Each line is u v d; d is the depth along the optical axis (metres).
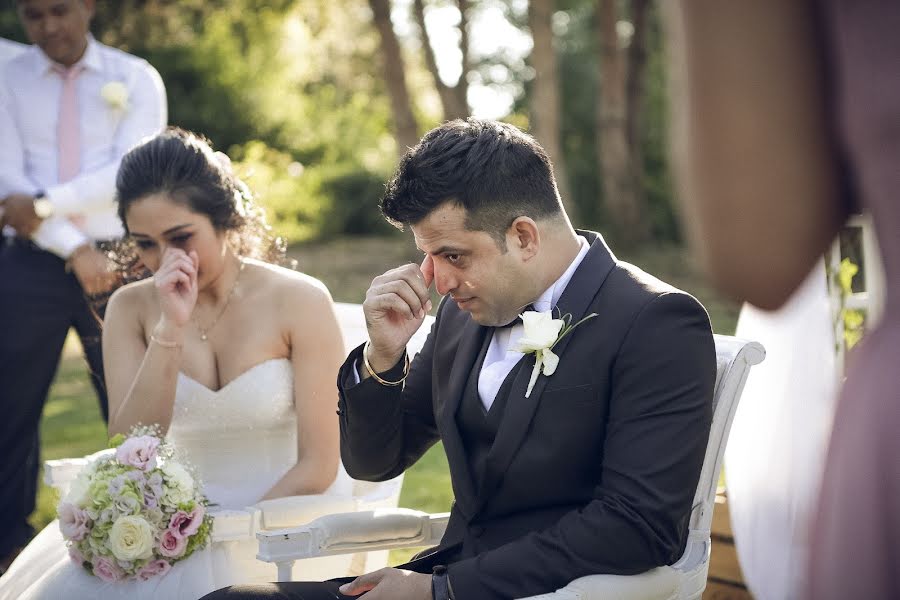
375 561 2.99
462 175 2.01
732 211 0.81
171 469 2.47
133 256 3.32
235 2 19.83
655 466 1.89
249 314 2.98
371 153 23.50
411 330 2.27
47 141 4.38
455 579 1.93
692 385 1.93
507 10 19.86
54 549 2.71
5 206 4.12
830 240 0.84
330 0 20.67
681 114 0.82
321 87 22.67
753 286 0.83
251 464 3.00
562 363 2.01
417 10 13.89
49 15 4.27
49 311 4.19
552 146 12.62
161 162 2.84
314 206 19.88
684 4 0.81
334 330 2.97
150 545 2.39
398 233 20.00
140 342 3.05
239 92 20.03
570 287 2.07
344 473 3.08
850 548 0.79
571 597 1.81
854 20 0.78
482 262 2.06
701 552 2.07
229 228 2.93
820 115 0.80
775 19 0.78
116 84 4.39
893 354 0.79
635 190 16.73
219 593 2.11
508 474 2.04
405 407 2.45
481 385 2.15
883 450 0.77
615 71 15.53
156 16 19.02
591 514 1.91
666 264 14.59
